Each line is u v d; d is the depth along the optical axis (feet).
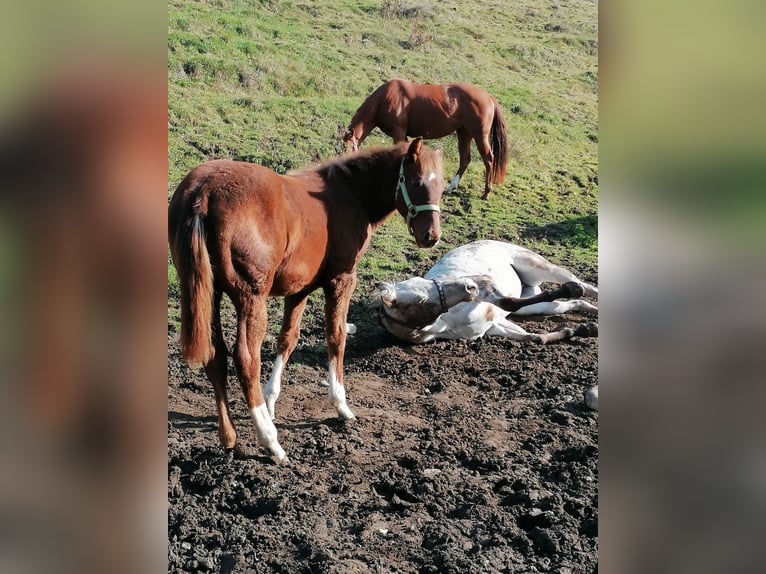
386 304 19.15
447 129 36.70
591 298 24.48
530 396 17.74
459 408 16.84
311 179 15.21
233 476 13.00
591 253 30.68
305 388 17.69
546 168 41.86
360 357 20.13
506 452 14.61
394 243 29.76
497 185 38.55
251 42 45.83
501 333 21.68
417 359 20.04
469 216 34.37
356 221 15.58
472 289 19.71
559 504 12.23
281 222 13.37
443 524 11.69
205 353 12.11
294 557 10.71
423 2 63.36
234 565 10.37
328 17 56.13
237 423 15.61
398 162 16.28
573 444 14.96
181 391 17.15
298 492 12.62
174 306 22.35
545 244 31.53
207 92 39.81
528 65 57.26
